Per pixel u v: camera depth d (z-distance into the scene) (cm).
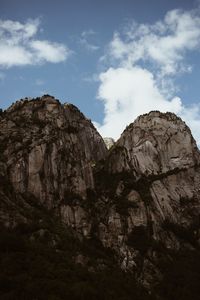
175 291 13088
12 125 15950
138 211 15262
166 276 13600
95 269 12425
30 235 12706
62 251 12556
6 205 13250
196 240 15325
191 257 14525
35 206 14000
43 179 14675
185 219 15875
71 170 15375
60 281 11062
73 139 16462
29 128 15938
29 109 16775
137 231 14762
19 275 10988
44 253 12081
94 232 14238
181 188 16675
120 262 13662
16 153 14862
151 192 16062
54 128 16138
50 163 15062
